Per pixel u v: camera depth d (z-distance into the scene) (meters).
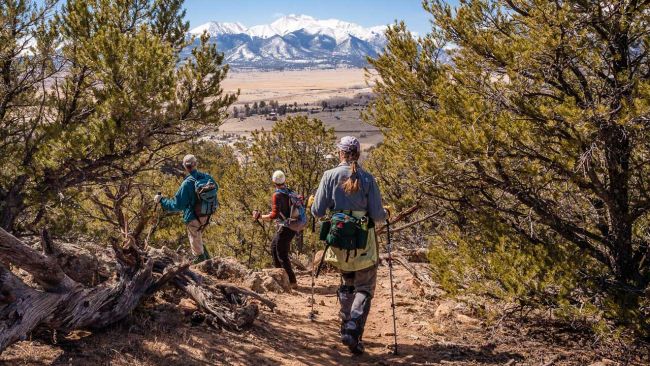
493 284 5.88
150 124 10.45
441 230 8.70
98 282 5.20
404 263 9.00
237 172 17.42
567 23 5.61
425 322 6.37
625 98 5.60
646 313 5.70
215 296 5.52
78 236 12.34
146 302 5.32
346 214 4.89
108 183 12.73
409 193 10.53
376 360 5.10
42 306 4.03
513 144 5.98
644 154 5.91
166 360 4.29
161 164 13.60
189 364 4.29
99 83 11.67
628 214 6.12
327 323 6.22
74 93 11.77
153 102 10.02
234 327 5.20
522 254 5.97
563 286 5.62
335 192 4.95
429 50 7.89
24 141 11.27
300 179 17.05
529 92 6.23
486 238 6.38
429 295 7.48
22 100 11.66
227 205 17.36
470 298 6.50
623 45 6.03
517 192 6.38
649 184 6.04
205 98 11.09
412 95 8.05
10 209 10.73
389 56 8.16
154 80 9.88
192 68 10.71
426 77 7.77
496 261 5.83
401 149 6.96
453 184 6.57
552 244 6.31
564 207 6.48
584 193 6.44
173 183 15.63
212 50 10.95
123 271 4.97
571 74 6.50
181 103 10.72
